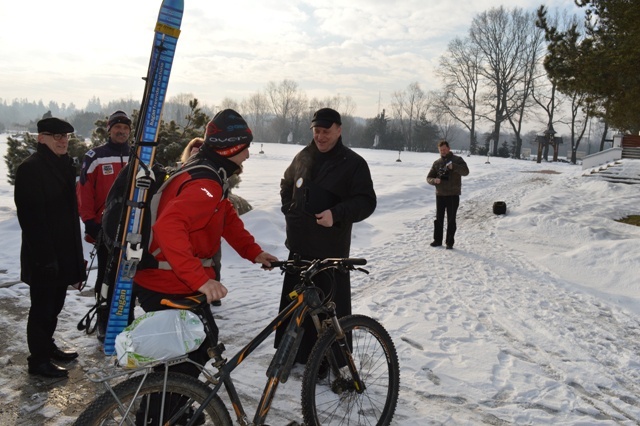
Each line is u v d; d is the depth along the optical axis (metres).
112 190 3.12
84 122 115.12
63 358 3.92
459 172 9.02
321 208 3.63
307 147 3.84
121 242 3.02
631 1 11.65
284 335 2.76
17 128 128.62
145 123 3.03
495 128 65.94
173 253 2.28
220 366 2.46
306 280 2.83
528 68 63.03
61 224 3.70
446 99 69.38
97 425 2.09
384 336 3.18
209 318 2.48
